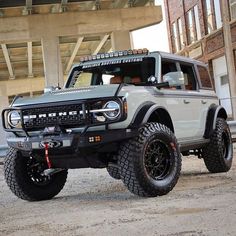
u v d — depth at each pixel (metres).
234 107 21.22
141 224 5.36
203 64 9.83
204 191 7.22
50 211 6.70
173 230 4.97
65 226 5.61
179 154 7.34
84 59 8.88
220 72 32.50
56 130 6.88
